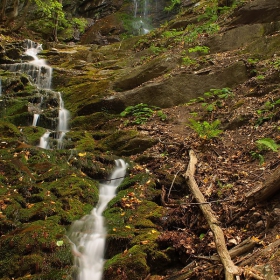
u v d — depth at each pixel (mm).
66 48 16484
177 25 13711
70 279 4066
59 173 6168
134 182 5969
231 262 3516
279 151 5348
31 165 6422
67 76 11820
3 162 6168
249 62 8602
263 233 3918
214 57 9609
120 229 4812
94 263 4453
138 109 8680
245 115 6895
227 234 4141
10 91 10406
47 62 13898
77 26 22453
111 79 10523
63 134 8070
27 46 15844
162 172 6062
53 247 4395
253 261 3496
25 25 20312
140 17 23172
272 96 7180
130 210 5273
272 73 7836
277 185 4156
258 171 5145
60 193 5598
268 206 4215
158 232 4707
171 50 11289
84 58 14195
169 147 6812
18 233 4590
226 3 13109
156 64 10023
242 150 5973
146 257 4273
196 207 4777
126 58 12805
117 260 4262
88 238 4730
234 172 5383
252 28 10086
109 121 8727
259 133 6270
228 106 7707
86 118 8938
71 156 6840
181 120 7938
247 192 4535
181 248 4309
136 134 7590
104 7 24938
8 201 5156
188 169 5648
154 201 5535
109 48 14875
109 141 7676
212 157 6105
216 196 4914
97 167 6617
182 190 5570
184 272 3922
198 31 11727
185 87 8859
